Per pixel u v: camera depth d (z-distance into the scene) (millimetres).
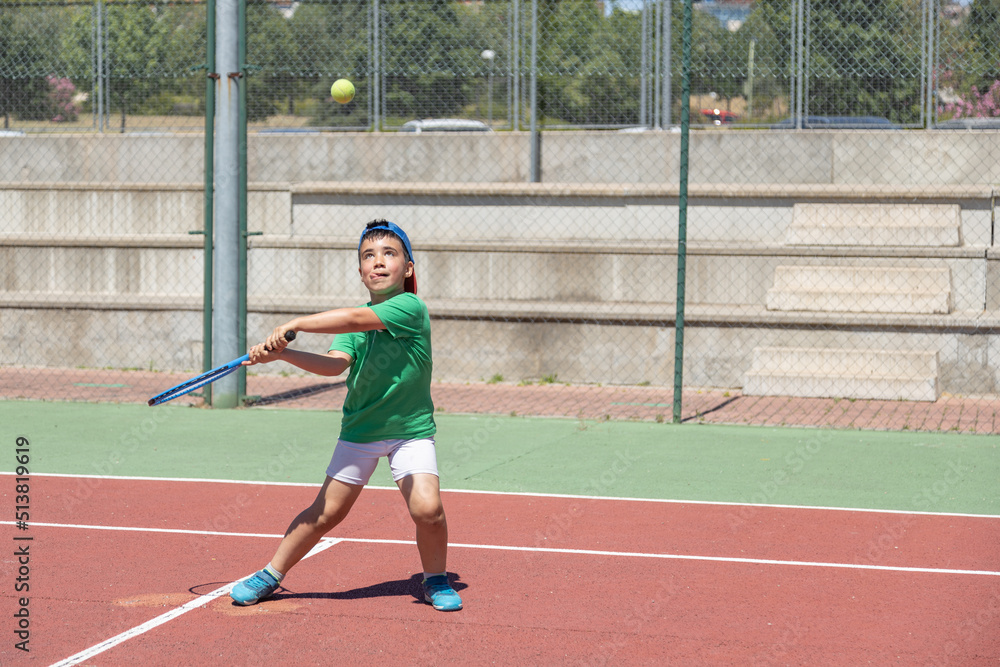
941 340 16500
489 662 5824
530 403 15891
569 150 21250
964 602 6977
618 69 21172
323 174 21906
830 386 16234
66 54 22328
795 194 18766
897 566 7859
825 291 17266
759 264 18062
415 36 21562
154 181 22062
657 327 17359
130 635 6207
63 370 19000
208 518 9281
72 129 22719
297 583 7336
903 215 18281
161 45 22375
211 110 15008
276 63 21938
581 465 11727
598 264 18562
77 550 8180
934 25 19812
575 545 8430
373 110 21953
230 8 14828
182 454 12258
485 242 19250
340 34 21766
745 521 9266
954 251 17422
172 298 19141
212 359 15562
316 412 15148
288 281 19484
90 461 11828
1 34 22406
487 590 7199
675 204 19156
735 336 17125
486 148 21500
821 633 6340
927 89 20062
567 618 6598
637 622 6531
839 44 20266
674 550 8297
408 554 8117
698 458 12086
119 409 15211
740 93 20969
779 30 20594
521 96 21516
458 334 18016
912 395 15906
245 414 14953
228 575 7520
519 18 21297
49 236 20391
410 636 6238
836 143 20172
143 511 9523
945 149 19672
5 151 22500
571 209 19500
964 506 9852
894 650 6055
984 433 13523
